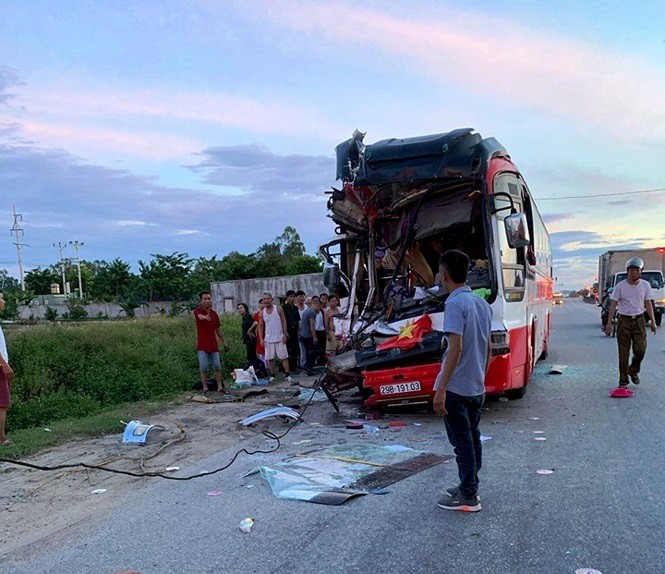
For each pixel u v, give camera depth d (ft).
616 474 17.22
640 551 12.30
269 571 12.19
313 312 45.47
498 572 11.68
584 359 45.42
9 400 24.45
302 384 40.04
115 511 16.29
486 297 25.52
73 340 45.29
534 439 21.79
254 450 22.21
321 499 15.98
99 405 34.06
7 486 18.93
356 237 33.22
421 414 27.25
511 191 28.50
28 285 294.05
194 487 17.99
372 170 27.86
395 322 27.61
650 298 29.53
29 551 13.91
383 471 18.24
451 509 14.84
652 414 24.84
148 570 12.55
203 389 37.83
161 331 55.72
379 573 11.86
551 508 14.83
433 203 29.04
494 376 24.98
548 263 49.14
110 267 224.53
